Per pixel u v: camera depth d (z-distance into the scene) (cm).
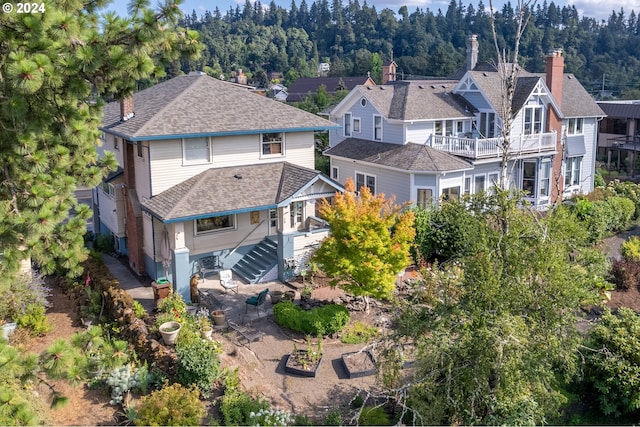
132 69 1130
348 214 1778
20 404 920
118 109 2753
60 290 2217
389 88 3362
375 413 1330
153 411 1280
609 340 1443
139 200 2342
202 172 2302
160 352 1570
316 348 1702
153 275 2278
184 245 2056
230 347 1708
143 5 1148
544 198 3338
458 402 1181
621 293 2073
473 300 1187
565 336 1205
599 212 2711
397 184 2920
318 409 1397
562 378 1452
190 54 1293
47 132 1240
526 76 3447
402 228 1811
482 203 1295
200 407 1319
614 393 1388
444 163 2792
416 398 1167
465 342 1133
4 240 1113
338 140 3656
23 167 1241
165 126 2180
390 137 3173
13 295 1761
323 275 2248
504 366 1066
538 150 3180
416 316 1245
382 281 1772
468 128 3306
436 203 2598
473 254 1227
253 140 2409
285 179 2338
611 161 5069
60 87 1150
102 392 1502
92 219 3291
